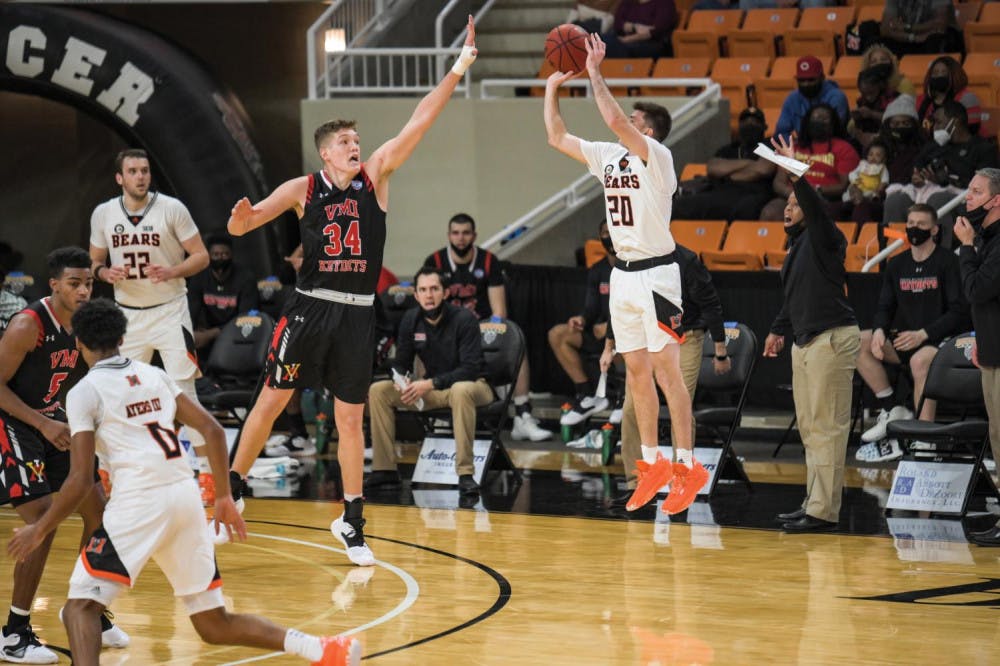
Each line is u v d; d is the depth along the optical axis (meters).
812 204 11.50
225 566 10.78
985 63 20.45
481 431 15.21
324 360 10.70
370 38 22.98
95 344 7.25
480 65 24.22
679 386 10.69
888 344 15.09
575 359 16.98
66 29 19.88
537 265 18.48
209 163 19.88
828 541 11.55
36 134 24.88
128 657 8.27
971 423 12.55
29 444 8.64
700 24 23.41
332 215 10.46
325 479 14.99
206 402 15.94
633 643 8.43
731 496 13.70
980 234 11.58
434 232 21.62
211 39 23.55
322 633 8.73
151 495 7.01
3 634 8.30
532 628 8.80
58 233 25.03
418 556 11.09
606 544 11.48
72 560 11.09
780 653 8.20
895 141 18.25
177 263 13.25
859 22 21.62
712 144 20.67
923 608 9.25
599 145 10.64
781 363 16.66
